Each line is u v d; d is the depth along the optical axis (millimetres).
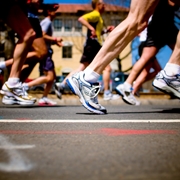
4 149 1513
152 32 6113
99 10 7387
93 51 7359
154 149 1521
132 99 6301
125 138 1898
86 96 3625
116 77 26062
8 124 2699
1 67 5734
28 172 1070
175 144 1685
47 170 1095
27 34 5074
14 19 5004
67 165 1168
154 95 14766
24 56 5180
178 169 1104
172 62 3717
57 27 42594
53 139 1855
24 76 6199
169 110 4699
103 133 2123
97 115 3596
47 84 7473
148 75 7281
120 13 23516
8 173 1061
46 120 2986
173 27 6070
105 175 1020
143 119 3102
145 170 1086
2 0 4914
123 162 1218
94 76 3553
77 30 42594
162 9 5957
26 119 3111
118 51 3525
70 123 2748
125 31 3439
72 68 43125
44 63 7309
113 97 9258
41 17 37250
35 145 1637
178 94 3746
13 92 5176
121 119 3086
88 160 1256
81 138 1895
